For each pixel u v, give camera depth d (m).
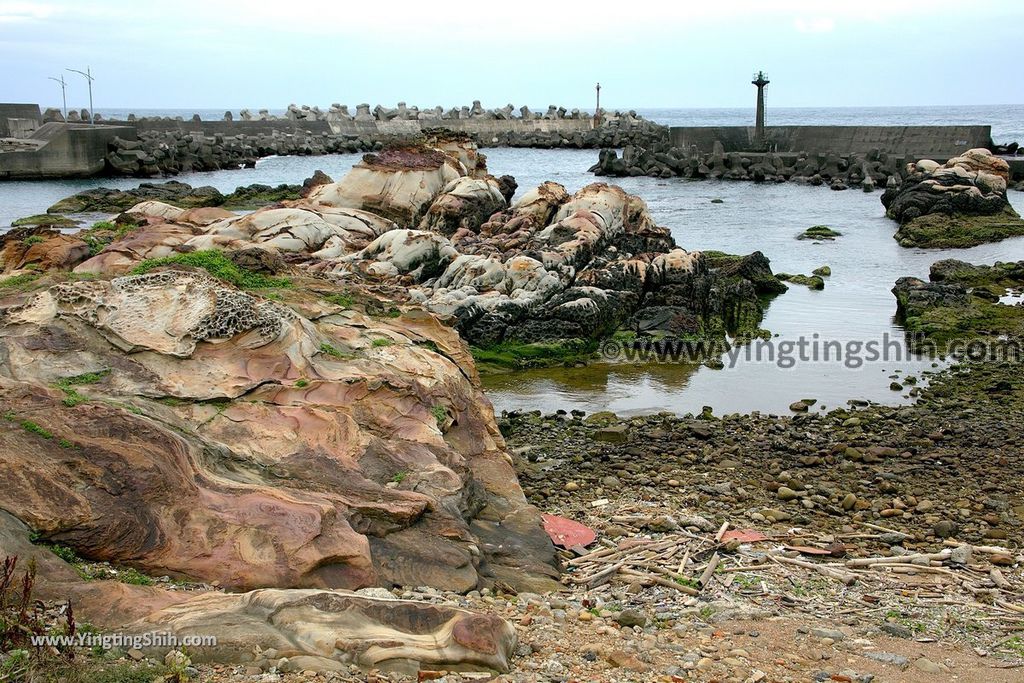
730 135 77.81
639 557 11.38
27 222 38.91
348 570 8.70
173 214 28.52
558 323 22.81
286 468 9.84
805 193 60.16
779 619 9.66
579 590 10.38
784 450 16.17
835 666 8.47
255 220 26.59
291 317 11.67
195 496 8.72
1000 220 42.56
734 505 13.76
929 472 15.08
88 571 7.88
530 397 19.70
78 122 86.81
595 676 7.77
